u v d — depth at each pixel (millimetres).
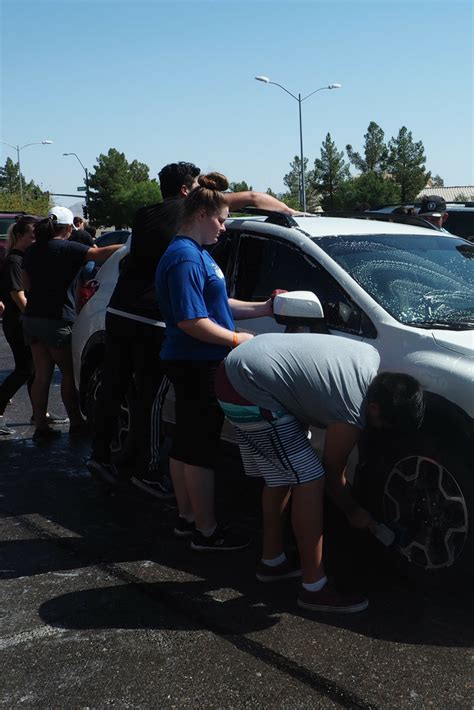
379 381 3189
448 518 3473
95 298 5715
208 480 4000
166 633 3248
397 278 4207
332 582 3727
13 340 6559
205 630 3271
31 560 4008
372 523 3553
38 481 5324
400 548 3650
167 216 4438
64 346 6152
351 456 3871
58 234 6059
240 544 4098
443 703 2752
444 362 3551
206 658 3055
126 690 2854
